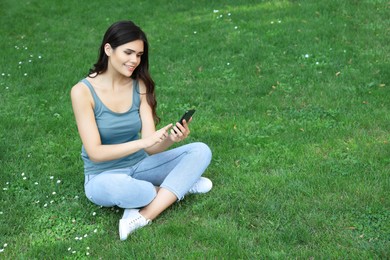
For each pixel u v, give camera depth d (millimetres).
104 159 3580
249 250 3254
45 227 3672
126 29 3508
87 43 8234
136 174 3836
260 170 4332
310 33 7594
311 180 4059
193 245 3357
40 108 5863
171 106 5793
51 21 9406
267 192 3926
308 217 3586
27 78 6785
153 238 3416
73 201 3992
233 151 4676
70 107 5859
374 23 7875
